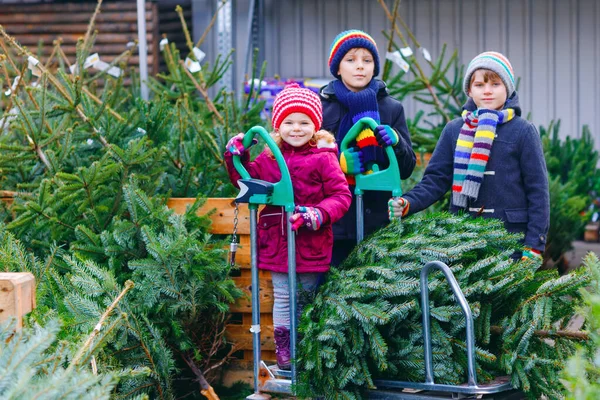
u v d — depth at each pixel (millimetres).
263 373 3895
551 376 3480
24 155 5148
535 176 4383
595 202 10406
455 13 11148
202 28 11133
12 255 4180
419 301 3742
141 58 7500
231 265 4113
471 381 3480
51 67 9172
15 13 10758
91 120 5371
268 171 4016
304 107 3957
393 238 3900
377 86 4602
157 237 4559
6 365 2473
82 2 10641
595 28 10859
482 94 4473
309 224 3699
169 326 4492
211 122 6629
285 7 11391
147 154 4879
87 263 4156
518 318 3684
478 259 3932
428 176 4633
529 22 11023
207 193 5375
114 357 4016
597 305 2564
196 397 4781
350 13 11328
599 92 10898
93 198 4777
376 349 3557
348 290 3688
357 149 4344
